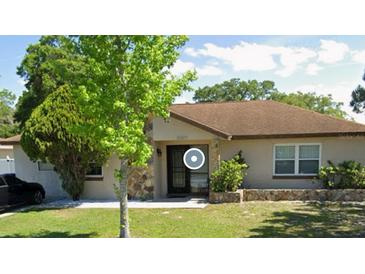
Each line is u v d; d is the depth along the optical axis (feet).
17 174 52.13
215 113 55.72
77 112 41.91
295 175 46.50
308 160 46.44
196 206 39.52
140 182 45.85
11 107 164.25
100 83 25.05
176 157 50.29
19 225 31.68
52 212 38.17
